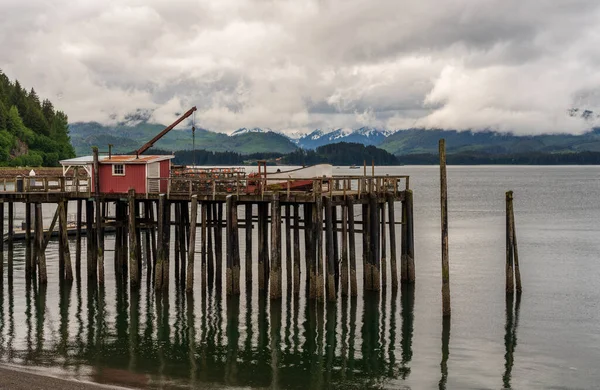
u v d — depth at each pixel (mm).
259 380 29328
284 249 60906
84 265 53688
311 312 39312
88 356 31969
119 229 47406
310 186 47344
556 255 62844
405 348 33969
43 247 45344
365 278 42875
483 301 43375
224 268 52281
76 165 46719
